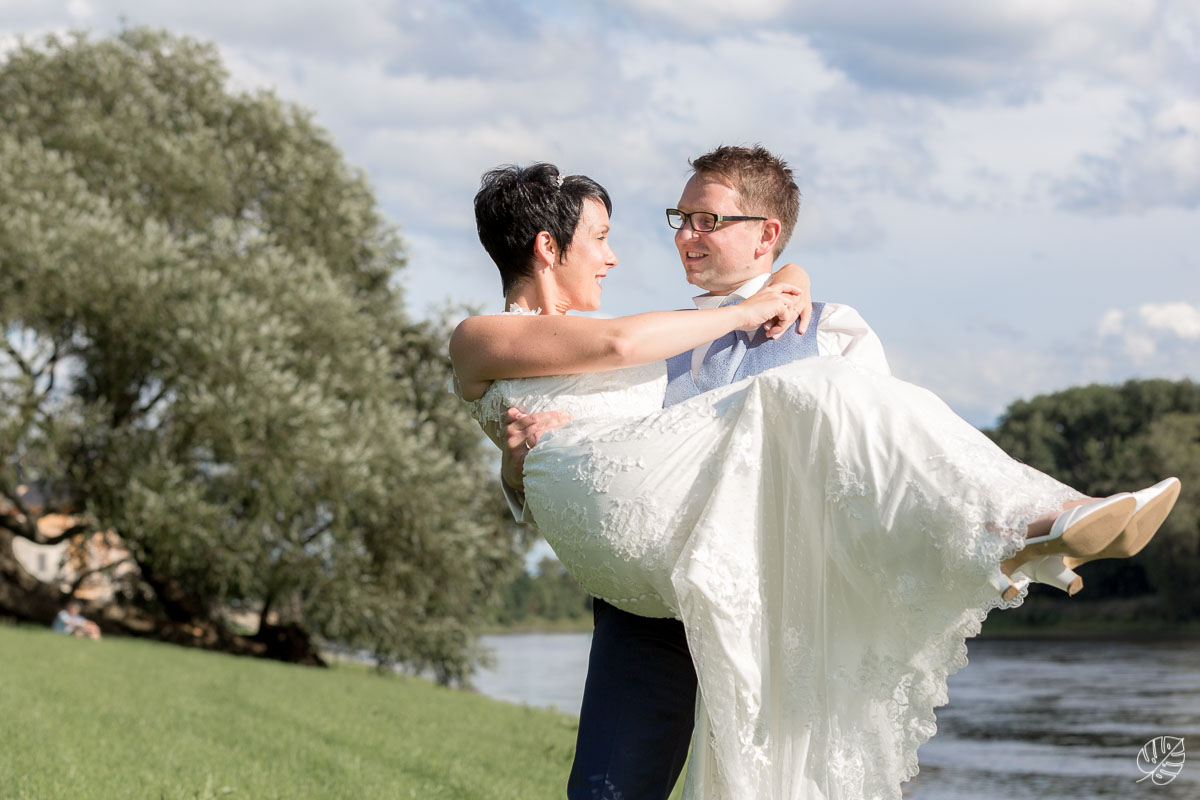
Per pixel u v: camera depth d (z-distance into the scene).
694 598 2.17
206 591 22.47
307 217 23.75
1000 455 2.09
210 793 5.13
